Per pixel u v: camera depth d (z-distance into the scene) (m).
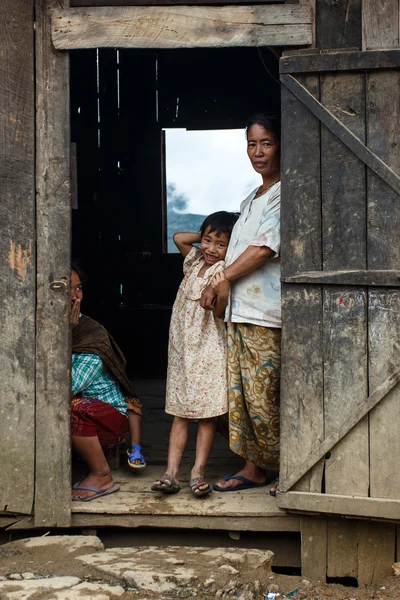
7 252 3.43
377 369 3.21
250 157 3.58
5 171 3.41
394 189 3.13
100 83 7.93
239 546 3.52
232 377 3.55
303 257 3.25
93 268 7.68
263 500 3.53
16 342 3.46
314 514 3.31
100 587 2.92
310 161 3.23
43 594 2.85
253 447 3.64
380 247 3.17
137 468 3.98
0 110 3.40
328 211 3.22
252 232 3.53
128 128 8.20
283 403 3.31
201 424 3.66
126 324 7.28
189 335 3.60
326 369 3.26
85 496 3.55
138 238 8.25
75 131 7.62
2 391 3.47
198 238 3.80
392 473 3.21
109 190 7.92
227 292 3.45
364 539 3.35
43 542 3.36
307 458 3.27
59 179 3.41
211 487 3.73
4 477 3.48
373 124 3.16
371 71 3.15
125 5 3.34
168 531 3.55
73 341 3.81
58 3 3.36
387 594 3.16
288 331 3.29
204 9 3.26
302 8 3.21
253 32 3.23
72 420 3.57
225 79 8.21
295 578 3.28
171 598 2.91
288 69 3.21
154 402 5.98
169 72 8.19
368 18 3.16
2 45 3.38
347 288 3.22
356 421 3.22
